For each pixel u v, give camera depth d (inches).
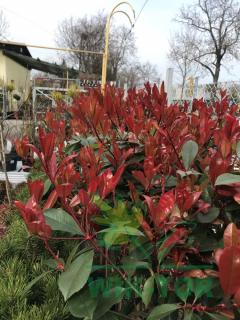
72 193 64.0
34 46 882.1
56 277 88.3
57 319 72.6
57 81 1031.0
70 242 100.3
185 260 55.1
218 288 49.9
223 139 56.3
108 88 102.4
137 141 79.2
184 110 131.8
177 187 53.9
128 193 68.1
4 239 117.0
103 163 71.2
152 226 55.7
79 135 96.0
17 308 75.7
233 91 245.9
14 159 242.2
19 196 181.2
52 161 58.4
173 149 67.5
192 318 48.4
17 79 1192.8
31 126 227.5
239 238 38.6
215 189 54.4
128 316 57.2
